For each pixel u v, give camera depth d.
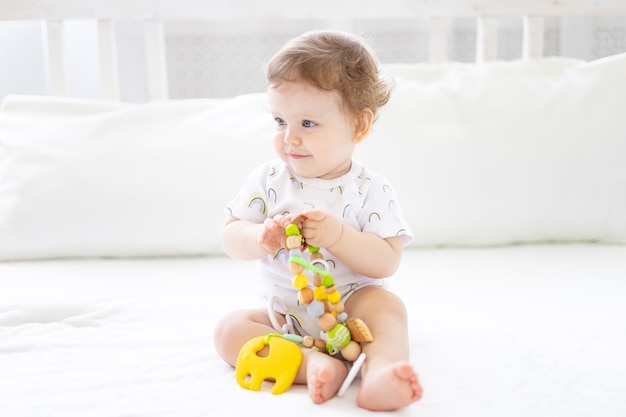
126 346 1.01
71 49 2.17
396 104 1.58
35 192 1.49
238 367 0.87
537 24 1.83
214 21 2.18
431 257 1.50
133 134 1.56
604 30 2.25
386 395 0.77
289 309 0.98
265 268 1.00
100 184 1.49
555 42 2.29
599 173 1.55
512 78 1.64
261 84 2.22
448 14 1.80
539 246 1.58
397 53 2.24
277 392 0.84
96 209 1.48
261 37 2.21
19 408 0.80
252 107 1.63
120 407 0.80
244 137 1.56
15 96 1.64
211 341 1.03
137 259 1.52
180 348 1.01
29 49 2.17
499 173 1.54
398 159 1.54
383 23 2.21
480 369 0.90
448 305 1.18
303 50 0.96
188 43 2.19
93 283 1.33
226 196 1.50
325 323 0.86
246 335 0.91
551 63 1.69
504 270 1.39
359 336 0.87
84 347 1.01
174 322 1.12
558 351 0.96
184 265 1.47
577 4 1.80
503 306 1.17
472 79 1.65
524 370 0.90
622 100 1.59
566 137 1.56
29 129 1.58
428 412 0.78
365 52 1.02
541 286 1.28
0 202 1.50
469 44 2.25
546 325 1.07
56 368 0.92
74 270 1.42
